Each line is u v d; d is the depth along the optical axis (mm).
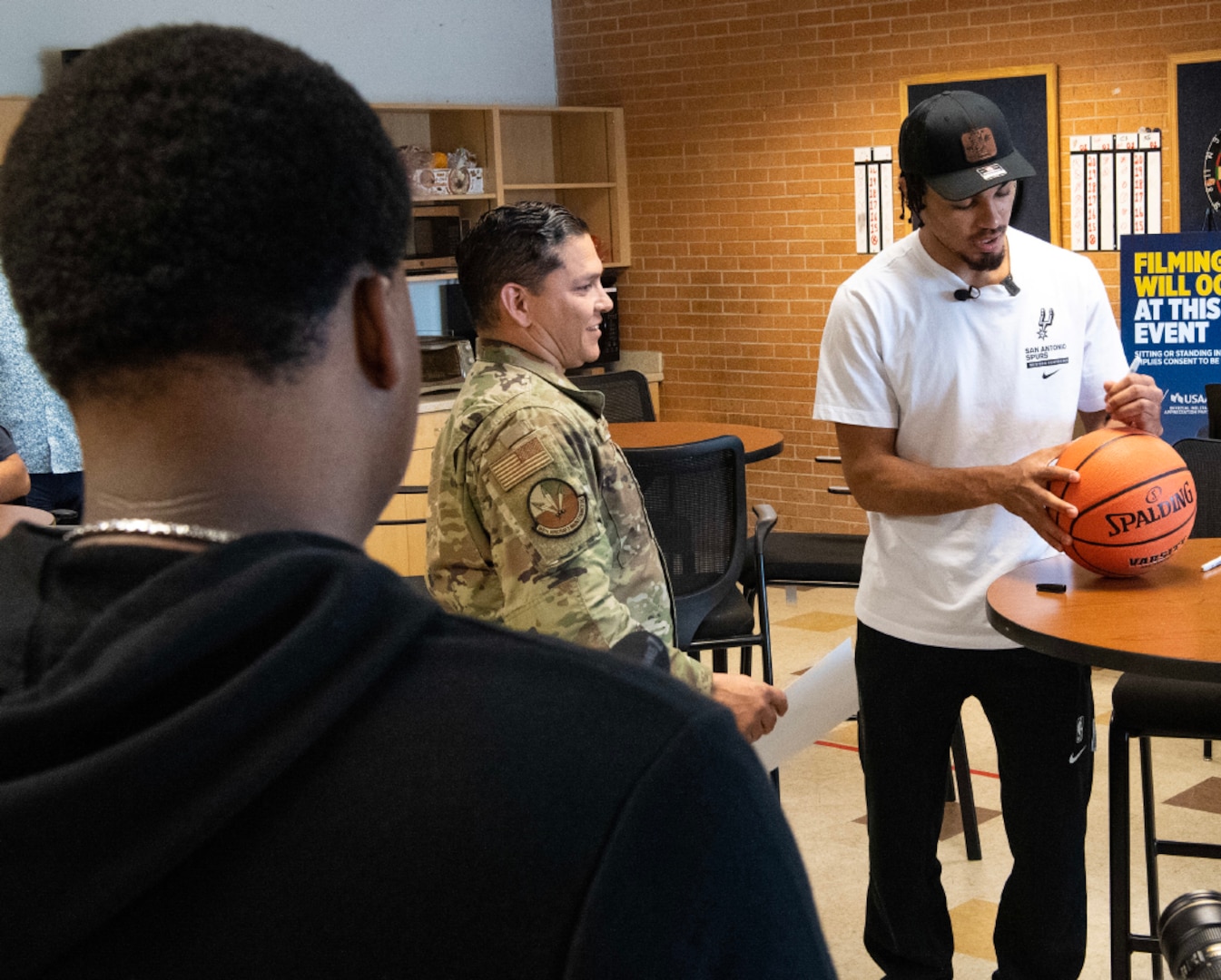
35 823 433
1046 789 2256
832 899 3062
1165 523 1987
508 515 1579
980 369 2248
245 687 443
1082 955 2316
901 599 2303
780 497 6828
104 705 438
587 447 1639
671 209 6996
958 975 2719
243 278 473
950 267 2230
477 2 7016
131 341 472
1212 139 5410
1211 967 739
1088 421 2432
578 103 7270
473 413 1649
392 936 450
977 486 2111
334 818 459
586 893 449
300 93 492
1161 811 3424
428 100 6848
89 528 503
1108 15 5574
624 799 461
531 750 466
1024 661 2217
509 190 7102
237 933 452
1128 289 4863
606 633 1558
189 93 472
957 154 2125
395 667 490
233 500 497
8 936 445
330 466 520
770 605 5637
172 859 442
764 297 6727
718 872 468
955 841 3324
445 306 6750
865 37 6199
